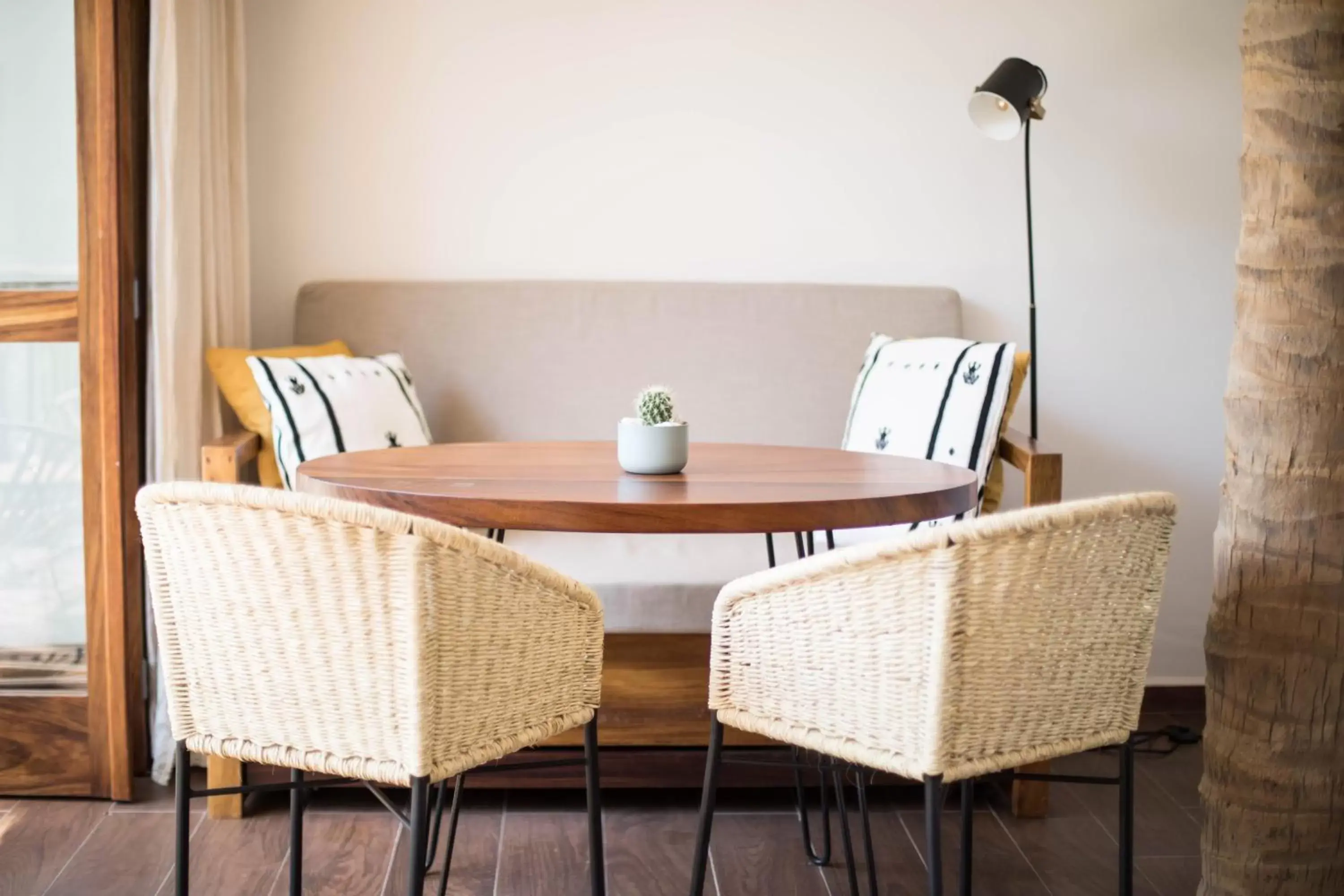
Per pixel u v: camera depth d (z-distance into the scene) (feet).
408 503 5.45
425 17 10.01
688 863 7.37
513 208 10.18
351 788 8.50
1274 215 6.16
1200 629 10.63
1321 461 6.06
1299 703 6.14
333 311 9.80
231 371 8.77
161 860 7.32
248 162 9.99
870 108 10.25
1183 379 10.52
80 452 8.26
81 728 8.30
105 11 7.98
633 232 10.25
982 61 10.24
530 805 8.25
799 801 7.38
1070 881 7.20
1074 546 4.73
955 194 10.34
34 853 7.41
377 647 4.59
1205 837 6.56
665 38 10.14
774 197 10.28
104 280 8.11
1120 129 10.32
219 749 4.95
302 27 9.93
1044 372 10.48
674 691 8.14
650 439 6.16
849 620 4.87
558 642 5.16
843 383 9.89
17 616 8.34
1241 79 10.28
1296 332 6.08
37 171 8.13
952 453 8.02
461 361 9.84
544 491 5.60
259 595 4.71
